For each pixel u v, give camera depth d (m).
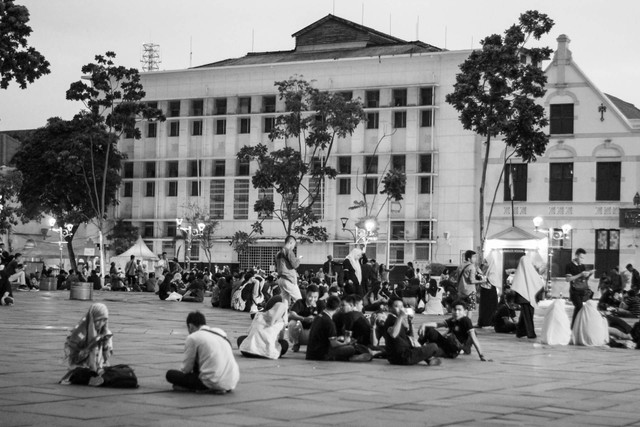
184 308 37.75
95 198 79.19
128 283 59.09
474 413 12.02
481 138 75.31
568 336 24.78
